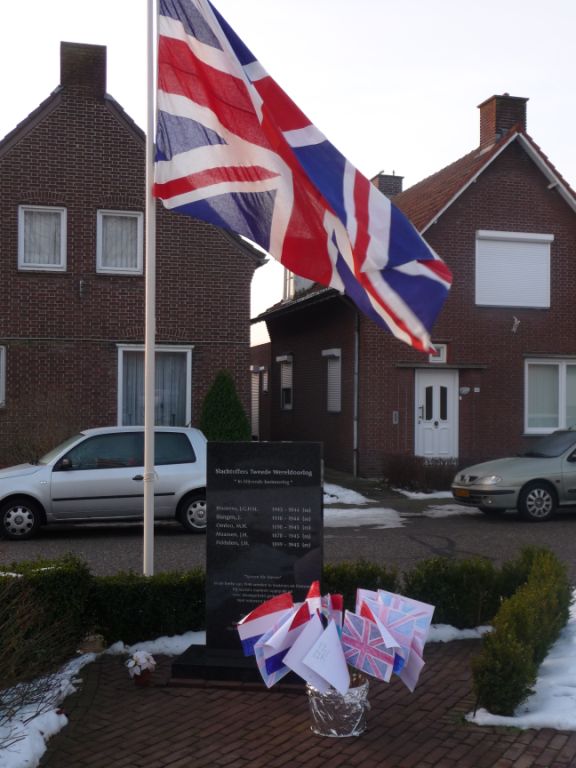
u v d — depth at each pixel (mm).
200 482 12922
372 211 6586
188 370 18391
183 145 6969
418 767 4543
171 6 7031
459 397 20562
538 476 14180
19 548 11688
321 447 6129
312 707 5012
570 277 21359
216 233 18484
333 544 11891
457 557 10836
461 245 20594
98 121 17953
